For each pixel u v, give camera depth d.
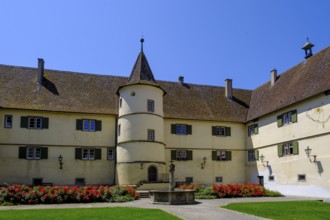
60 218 15.83
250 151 40.34
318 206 21.33
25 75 37.88
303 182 30.73
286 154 33.62
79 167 35.31
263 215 17.52
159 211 18.28
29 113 34.56
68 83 38.97
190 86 44.44
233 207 20.52
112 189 26.56
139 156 33.56
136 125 34.22
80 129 35.94
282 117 34.59
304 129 31.08
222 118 40.66
